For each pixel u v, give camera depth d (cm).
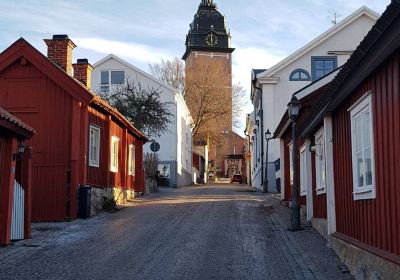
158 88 3919
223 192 3070
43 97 1808
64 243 1272
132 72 4219
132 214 1833
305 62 3350
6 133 1230
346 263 984
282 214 1781
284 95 3344
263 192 3036
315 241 1262
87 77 2150
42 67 1798
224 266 1023
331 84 966
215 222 1602
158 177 4084
